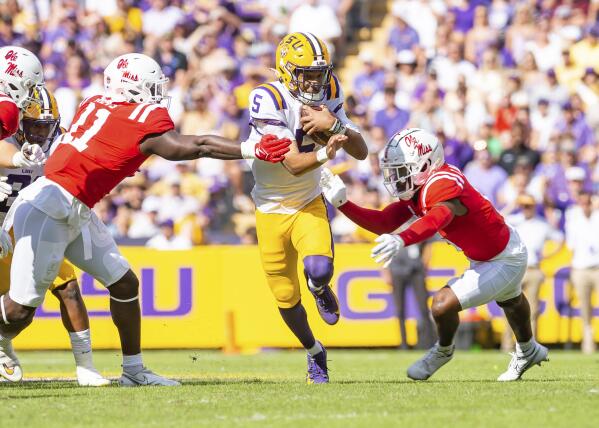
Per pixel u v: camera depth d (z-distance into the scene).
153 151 21.25
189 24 56.50
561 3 57.06
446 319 22.62
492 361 34.50
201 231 46.97
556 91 52.50
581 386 21.34
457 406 17.83
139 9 57.25
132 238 44.66
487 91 53.59
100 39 56.16
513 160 49.06
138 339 22.88
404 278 41.47
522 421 16.00
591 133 51.34
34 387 22.33
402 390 20.48
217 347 41.97
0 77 21.59
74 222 21.39
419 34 58.09
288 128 22.33
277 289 23.03
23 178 23.22
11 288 21.50
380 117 51.34
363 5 61.91
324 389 20.88
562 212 47.56
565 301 43.03
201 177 50.03
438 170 22.25
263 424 15.86
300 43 21.97
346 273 42.00
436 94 52.47
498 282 22.56
